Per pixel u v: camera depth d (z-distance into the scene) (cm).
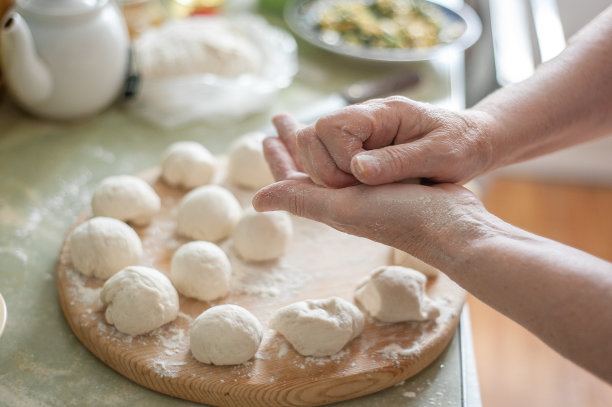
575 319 66
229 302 99
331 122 81
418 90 159
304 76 163
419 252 79
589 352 65
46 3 126
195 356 87
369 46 169
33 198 120
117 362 87
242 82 144
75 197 122
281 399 85
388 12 182
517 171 297
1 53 126
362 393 88
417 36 170
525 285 69
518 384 207
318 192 82
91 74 132
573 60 96
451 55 169
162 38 151
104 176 128
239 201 121
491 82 186
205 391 84
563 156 294
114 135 140
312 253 110
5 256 106
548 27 212
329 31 173
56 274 104
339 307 90
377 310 94
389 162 77
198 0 174
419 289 95
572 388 207
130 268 93
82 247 98
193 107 146
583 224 273
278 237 106
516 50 196
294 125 99
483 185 207
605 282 66
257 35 163
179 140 141
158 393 87
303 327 87
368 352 89
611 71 95
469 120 87
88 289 97
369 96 149
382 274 95
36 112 138
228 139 143
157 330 92
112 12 135
